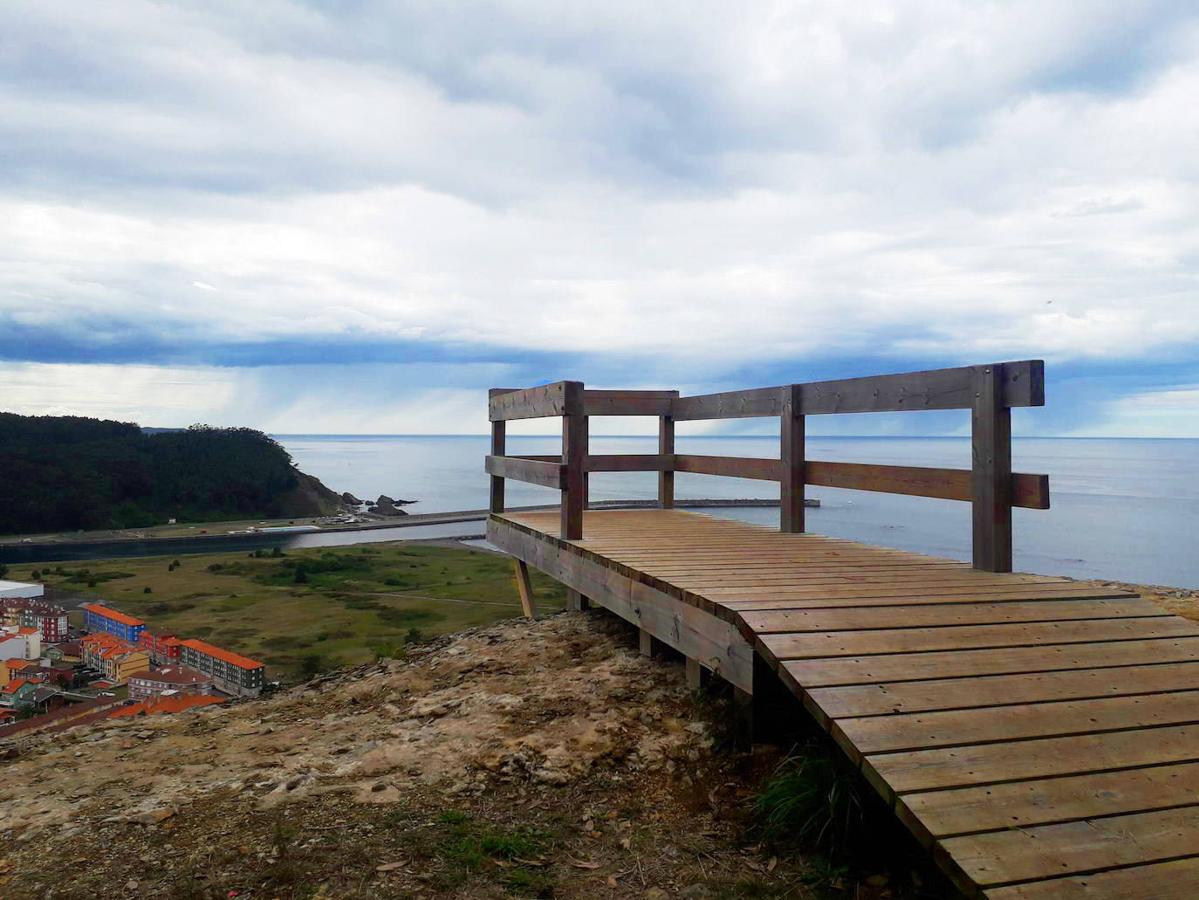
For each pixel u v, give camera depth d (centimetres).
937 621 356
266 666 4056
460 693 457
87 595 6328
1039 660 324
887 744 259
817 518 6181
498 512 865
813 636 332
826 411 629
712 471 814
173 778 354
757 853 276
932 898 241
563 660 505
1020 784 246
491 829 289
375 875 254
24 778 360
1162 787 249
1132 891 206
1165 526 4688
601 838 287
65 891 248
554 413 655
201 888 246
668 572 468
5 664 4088
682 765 341
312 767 356
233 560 8075
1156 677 317
